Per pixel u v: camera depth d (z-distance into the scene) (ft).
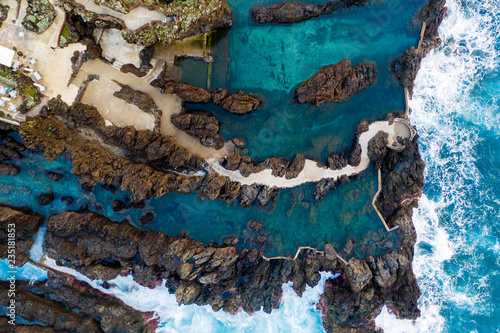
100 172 92.99
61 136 94.17
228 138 105.81
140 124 99.25
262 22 103.96
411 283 113.91
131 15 87.30
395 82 111.65
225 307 115.55
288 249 110.22
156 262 101.86
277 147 108.47
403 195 111.86
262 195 106.11
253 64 105.09
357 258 111.24
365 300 110.32
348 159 110.01
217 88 103.60
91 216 99.71
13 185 99.30
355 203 111.86
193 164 101.96
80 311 107.86
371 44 109.60
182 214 106.11
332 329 114.32
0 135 96.12
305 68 107.24
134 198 93.61
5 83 89.04
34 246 102.01
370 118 111.14
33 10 86.69
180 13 88.43
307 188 110.11
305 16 104.68
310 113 109.19
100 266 103.65
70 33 90.53
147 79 98.89
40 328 101.91
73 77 93.76
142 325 109.50
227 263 104.58
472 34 116.47
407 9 110.32
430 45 112.27
